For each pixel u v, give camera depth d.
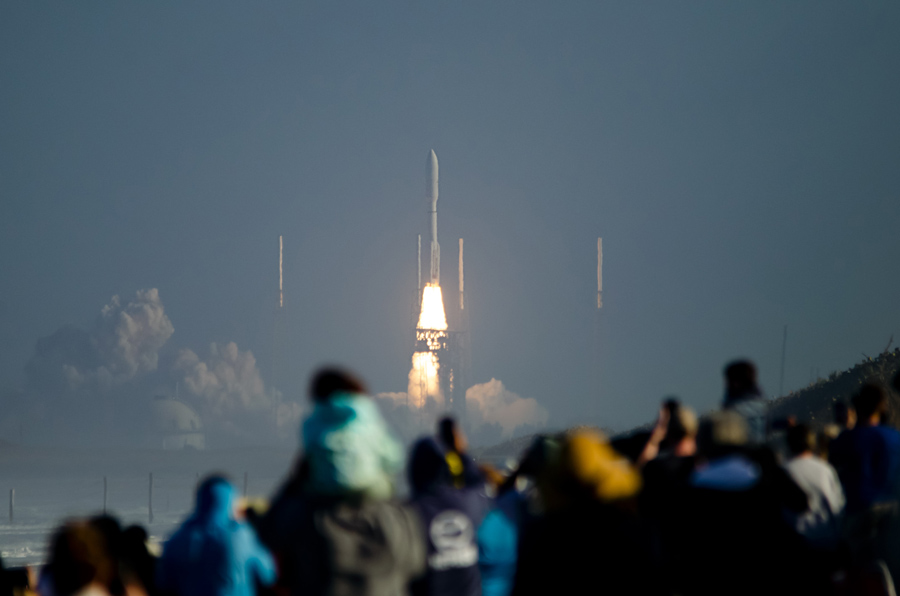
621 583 27.53
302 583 29.05
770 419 43.91
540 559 28.12
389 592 29.34
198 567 34.12
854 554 47.50
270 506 30.31
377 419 30.81
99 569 28.47
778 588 30.95
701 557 31.39
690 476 34.00
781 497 32.28
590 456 28.30
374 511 29.59
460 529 35.84
